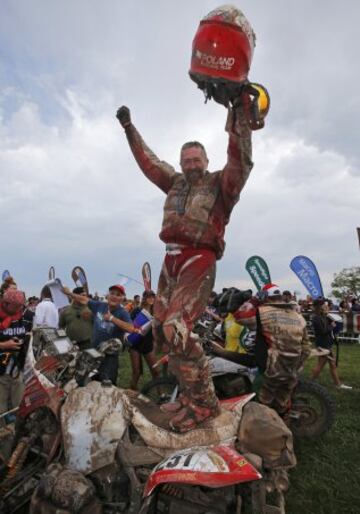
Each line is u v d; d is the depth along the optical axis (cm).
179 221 286
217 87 240
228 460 260
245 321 515
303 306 1775
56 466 276
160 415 301
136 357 672
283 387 445
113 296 589
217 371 489
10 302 436
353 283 4372
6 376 438
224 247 296
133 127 326
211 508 269
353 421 566
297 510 357
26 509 323
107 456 280
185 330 271
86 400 295
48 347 330
